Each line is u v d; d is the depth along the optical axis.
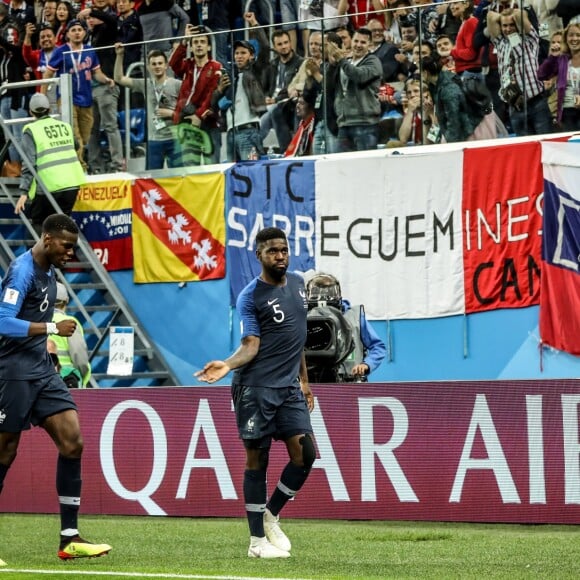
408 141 33.59
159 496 23.56
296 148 35.19
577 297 30.64
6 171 40.06
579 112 31.05
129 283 37.78
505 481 20.92
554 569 15.86
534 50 31.45
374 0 35.16
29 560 17.41
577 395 20.33
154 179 37.06
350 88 34.16
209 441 23.06
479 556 17.34
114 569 15.87
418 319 33.06
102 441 24.08
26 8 41.97
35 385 17.30
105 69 37.69
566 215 30.86
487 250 32.06
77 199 38.56
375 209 33.66
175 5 38.25
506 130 32.19
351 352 23.44
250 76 35.56
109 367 29.70
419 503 21.55
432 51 32.94
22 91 40.81
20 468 24.84
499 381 20.95
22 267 17.05
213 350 36.22
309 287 24.08
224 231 35.91
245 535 20.59
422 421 21.53
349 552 18.02
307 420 17.59
